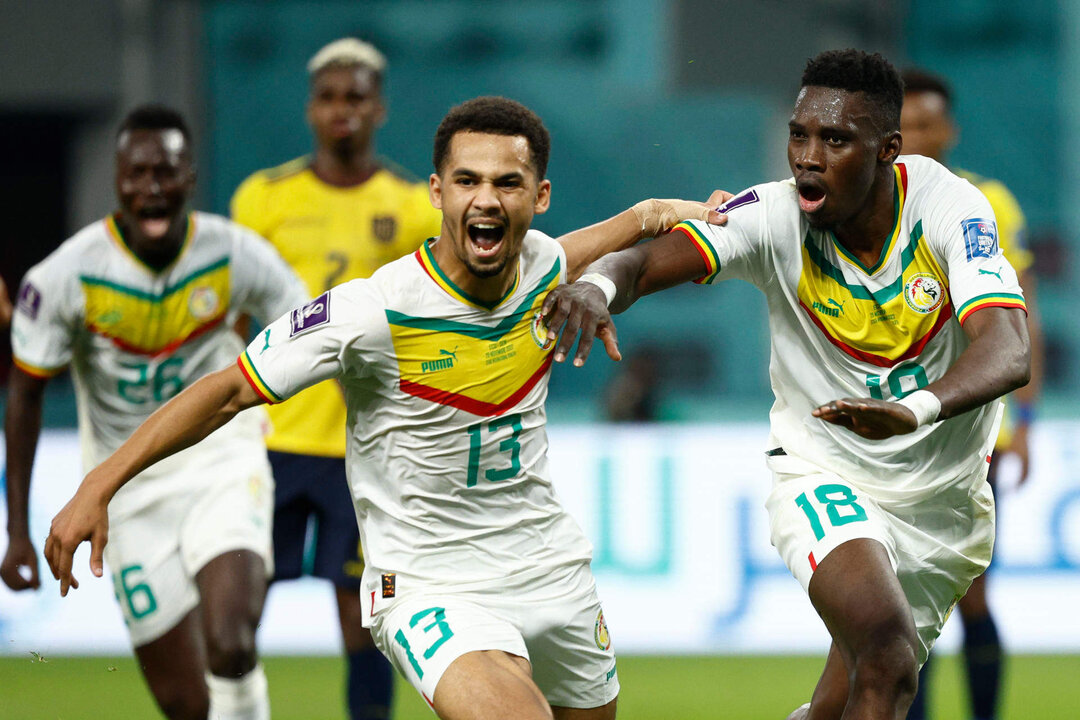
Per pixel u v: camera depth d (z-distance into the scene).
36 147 51.28
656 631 30.33
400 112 53.94
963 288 12.77
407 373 12.48
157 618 18.02
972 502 14.19
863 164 12.74
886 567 12.84
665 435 30.70
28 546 17.89
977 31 51.75
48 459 29.52
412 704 25.55
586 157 53.03
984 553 14.56
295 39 52.84
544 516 13.16
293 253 22.05
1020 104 51.84
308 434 20.88
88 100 49.56
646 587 30.42
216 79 52.28
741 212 13.77
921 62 52.41
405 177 22.56
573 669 13.51
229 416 12.39
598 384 48.22
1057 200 51.62
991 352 12.14
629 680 27.16
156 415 12.20
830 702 14.18
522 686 11.75
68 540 11.77
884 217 13.24
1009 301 12.58
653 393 36.56
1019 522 29.83
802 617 30.16
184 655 18.31
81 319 17.55
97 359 17.77
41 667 28.59
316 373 12.31
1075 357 49.12
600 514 30.67
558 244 13.23
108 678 27.36
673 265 13.49
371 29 53.72
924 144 19.50
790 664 28.94
